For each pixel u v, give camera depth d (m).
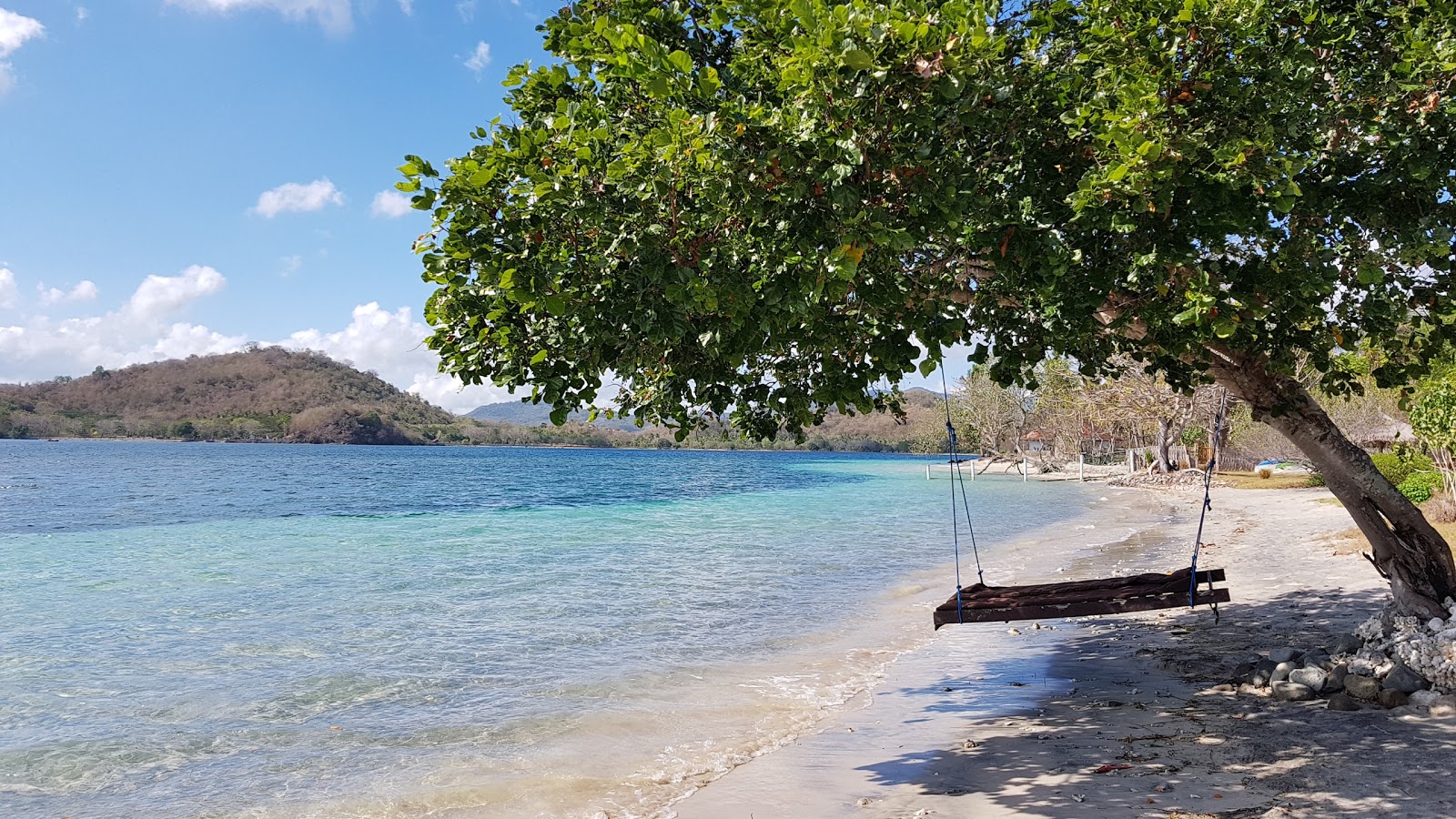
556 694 9.65
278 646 12.06
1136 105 5.00
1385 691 7.23
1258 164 5.29
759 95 5.47
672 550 23.89
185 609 15.04
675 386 6.70
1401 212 6.83
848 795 6.39
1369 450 38.47
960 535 27.53
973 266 6.88
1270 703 7.74
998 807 5.84
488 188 4.83
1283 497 36.97
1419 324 8.20
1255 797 5.55
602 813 6.32
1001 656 11.02
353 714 8.95
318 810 6.50
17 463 91.44
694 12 6.64
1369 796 5.40
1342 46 6.82
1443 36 6.05
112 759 7.65
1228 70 5.62
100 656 11.48
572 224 4.85
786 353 6.85
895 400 7.12
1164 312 6.05
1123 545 23.41
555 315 4.81
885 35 4.31
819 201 4.83
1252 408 8.55
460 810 6.46
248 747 7.96
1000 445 84.12
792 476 82.56
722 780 6.91
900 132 4.94
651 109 5.40
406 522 33.56
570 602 15.62
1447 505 18.53
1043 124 6.01
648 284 4.78
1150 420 53.00
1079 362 8.05
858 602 15.41
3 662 11.19
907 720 8.43
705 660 11.24
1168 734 7.12
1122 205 5.38
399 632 12.97
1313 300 6.81
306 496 49.97
